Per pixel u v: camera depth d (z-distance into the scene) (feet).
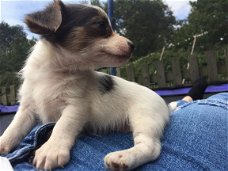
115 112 0.84
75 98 0.79
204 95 2.05
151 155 0.67
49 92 0.80
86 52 0.83
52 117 0.81
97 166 0.64
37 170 0.64
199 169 0.61
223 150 0.65
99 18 0.86
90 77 0.84
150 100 0.85
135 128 0.77
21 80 0.89
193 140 0.68
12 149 0.77
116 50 0.83
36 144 0.73
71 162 0.66
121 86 0.87
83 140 0.74
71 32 0.83
